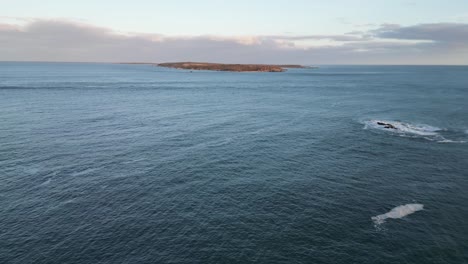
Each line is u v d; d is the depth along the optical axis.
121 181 34.62
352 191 33.19
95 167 38.38
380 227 26.58
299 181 35.47
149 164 39.62
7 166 37.88
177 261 22.16
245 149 46.38
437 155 44.97
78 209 28.80
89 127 57.75
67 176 35.62
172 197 31.28
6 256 22.42
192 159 41.66
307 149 47.06
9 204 29.36
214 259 22.41
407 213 28.86
